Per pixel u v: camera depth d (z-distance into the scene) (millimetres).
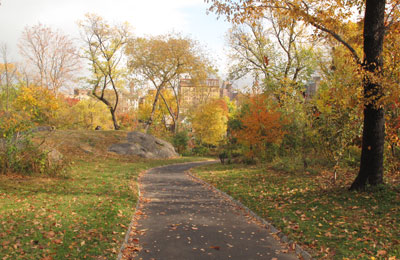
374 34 10766
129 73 43281
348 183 13328
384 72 10656
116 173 20453
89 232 7016
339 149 13867
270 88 26094
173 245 6750
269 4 12742
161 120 64250
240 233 7723
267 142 24703
